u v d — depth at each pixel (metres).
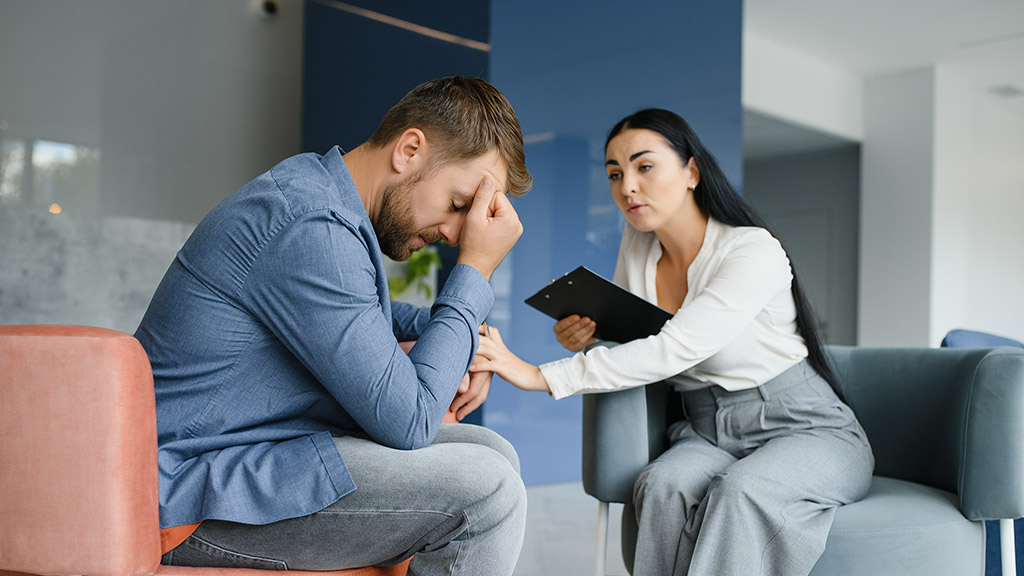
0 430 0.94
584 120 4.29
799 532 1.48
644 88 4.53
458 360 1.19
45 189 4.62
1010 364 1.58
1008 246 8.32
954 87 7.29
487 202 1.25
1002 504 1.55
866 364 1.99
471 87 1.26
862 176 7.45
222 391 1.11
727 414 1.79
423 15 4.39
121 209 4.83
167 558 1.10
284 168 1.17
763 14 6.00
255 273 1.08
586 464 1.80
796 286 1.83
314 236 1.07
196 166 5.10
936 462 1.80
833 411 1.74
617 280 2.09
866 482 1.68
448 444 1.16
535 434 4.10
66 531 0.94
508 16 4.01
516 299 4.06
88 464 0.93
